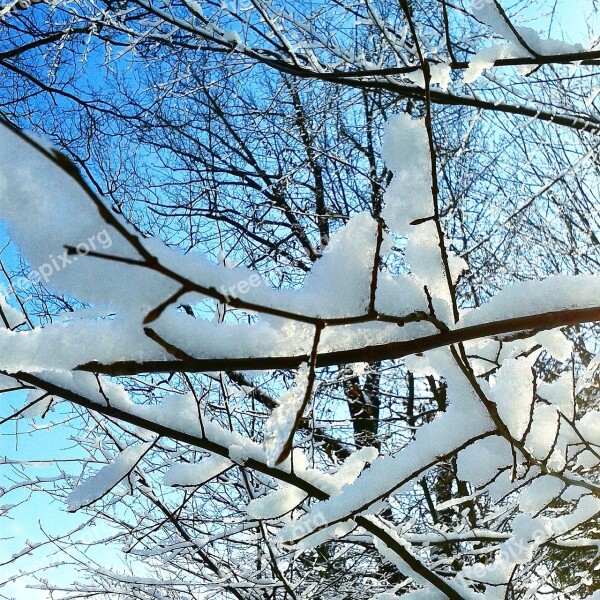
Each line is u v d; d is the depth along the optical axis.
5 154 0.91
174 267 0.97
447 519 5.57
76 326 1.19
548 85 4.16
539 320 1.28
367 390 6.88
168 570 4.61
